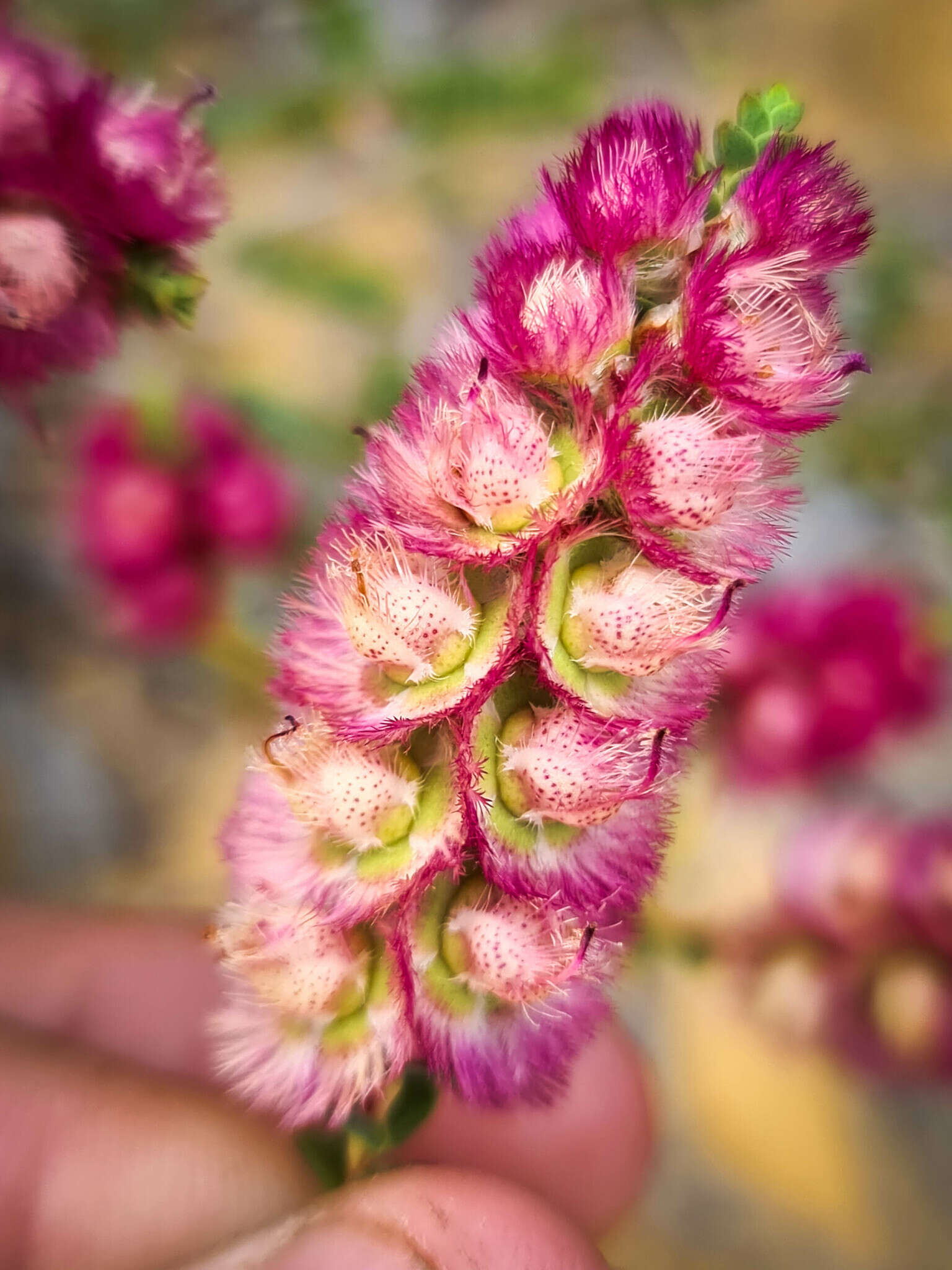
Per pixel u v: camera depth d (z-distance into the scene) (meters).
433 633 0.09
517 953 0.10
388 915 0.10
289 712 0.10
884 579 0.21
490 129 0.23
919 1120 0.24
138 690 0.25
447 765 0.10
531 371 0.09
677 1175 0.23
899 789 0.22
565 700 0.09
